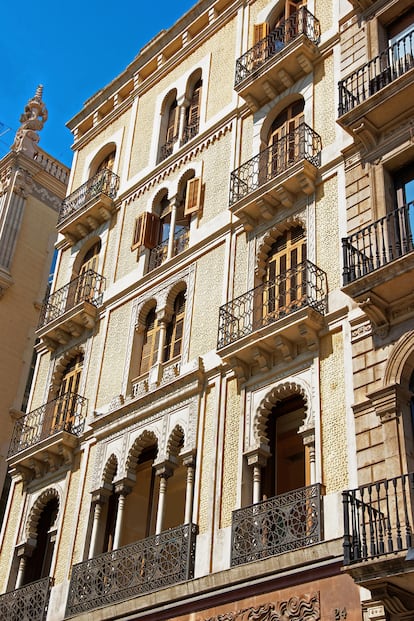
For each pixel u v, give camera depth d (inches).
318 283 745.6
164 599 701.3
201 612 673.0
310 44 882.1
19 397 1333.7
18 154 1502.2
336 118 814.5
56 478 952.9
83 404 970.1
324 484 646.5
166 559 732.7
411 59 738.8
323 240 768.9
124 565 768.9
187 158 1019.3
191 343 859.4
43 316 1112.2
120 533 819.4
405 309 652.7
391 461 600.1
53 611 832.3
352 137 783.7
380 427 624.1
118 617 741.9
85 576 802.8
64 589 838.5
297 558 616.1
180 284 925.2
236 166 927.7
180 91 1102.4
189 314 880.9
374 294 652.1
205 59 1081.4
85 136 1270.9
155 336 930.7
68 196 1200.8
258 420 732.7
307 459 690.8
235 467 733.3
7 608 893.2
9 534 975.6
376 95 728.3
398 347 639.8
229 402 776.9
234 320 796.0
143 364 928.3
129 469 850.1
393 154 728.3
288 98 905.5
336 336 705.0
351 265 681.0
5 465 1270.9
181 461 815.7
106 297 1030.4
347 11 880.9
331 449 657.6
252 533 668.1
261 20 1014.4
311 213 796.0
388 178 734.5
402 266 630.5
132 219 1066.1
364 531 555.8
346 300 711.1
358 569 537.3
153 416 854.5
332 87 853.8
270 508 664.4
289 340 736.3
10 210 1456.7
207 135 1002.7
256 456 714.8
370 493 566.9
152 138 1110.4
